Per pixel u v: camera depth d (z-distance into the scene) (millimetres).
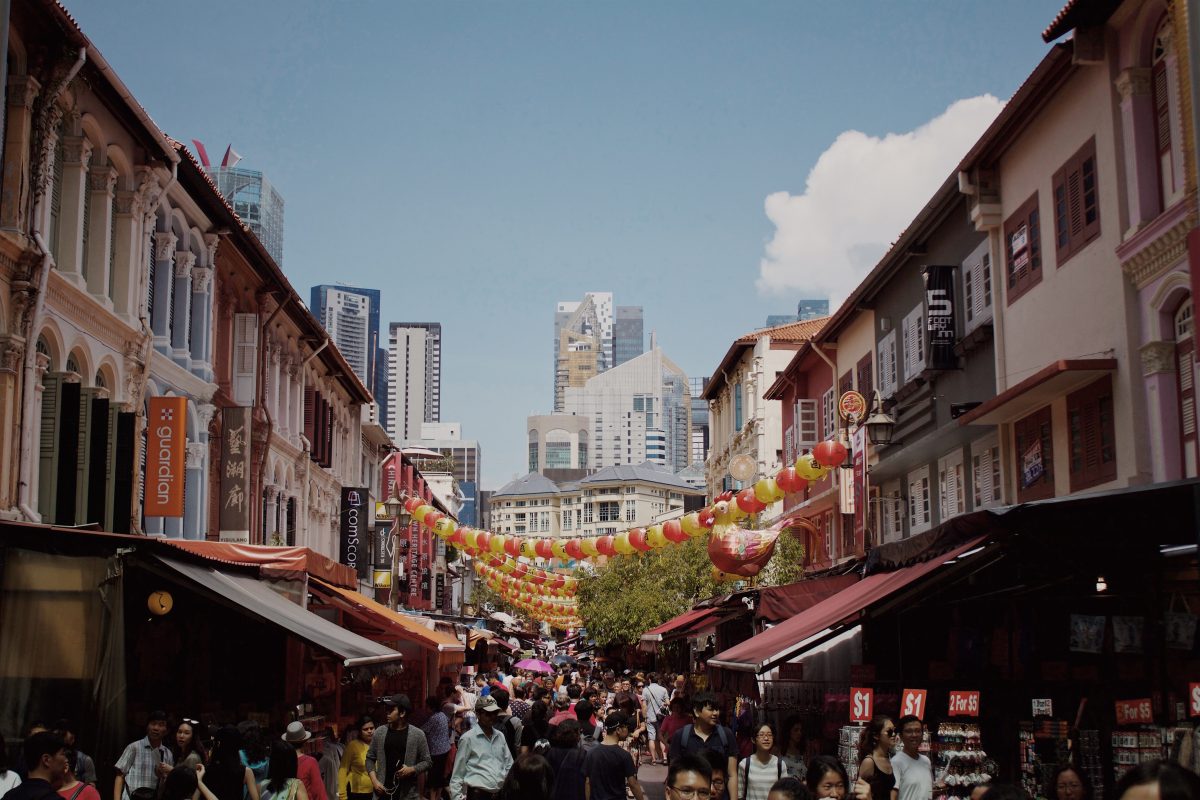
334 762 16359
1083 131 19312
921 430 28453
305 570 17953
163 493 21516
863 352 33906
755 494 18312
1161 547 11203
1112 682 12750
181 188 24078
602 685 34469
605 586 43656
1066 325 20031
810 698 18375
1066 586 13633
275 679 19047
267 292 30922
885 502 32156
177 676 17719
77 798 8977
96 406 18812
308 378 37625
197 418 25641
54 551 12320
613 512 151750
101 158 20625
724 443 59125
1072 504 10516
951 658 15336
